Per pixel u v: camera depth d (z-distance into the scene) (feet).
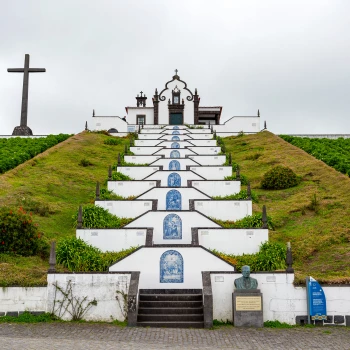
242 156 146.10
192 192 89.25
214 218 86.22
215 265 62.34
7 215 68.69
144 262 62.34
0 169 115.75
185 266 62.28
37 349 41.06
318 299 54.39
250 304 53.88
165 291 61.21
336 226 84.58
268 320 55.16
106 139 166.71
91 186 111.34
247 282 54.95
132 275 55.72
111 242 73.10
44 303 54.95
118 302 55.01
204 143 154.20
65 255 65.21
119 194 97.91
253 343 46.21
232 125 196.13
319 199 99.91
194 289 61.36
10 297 54.90
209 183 98.37
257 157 142.20
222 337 48.55
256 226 78.79
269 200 104.47
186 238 76.18
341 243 78.43
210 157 126.93
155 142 157.99
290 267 56.29
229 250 73.51
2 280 55.36
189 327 53.01
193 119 210.59
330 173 116.37
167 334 49.37
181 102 211.00
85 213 79.87
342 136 191.93
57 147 145.89
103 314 54.85
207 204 86.53
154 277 62.08
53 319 54.29
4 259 64.44
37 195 98.43
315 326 53.98
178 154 132.87
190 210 76.89
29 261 65.51
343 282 55.47
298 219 92.22
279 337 48.80
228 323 55.36
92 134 175.63
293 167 126.00
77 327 51.52
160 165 115.03
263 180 114.62
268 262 66.03
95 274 55.42
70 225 85.25
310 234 83.20
